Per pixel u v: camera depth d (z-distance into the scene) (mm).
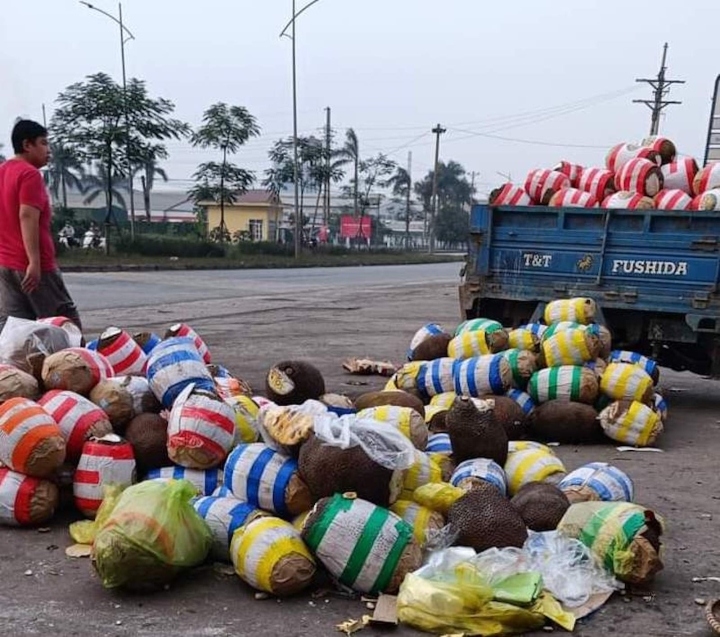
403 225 110312
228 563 4043
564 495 4488
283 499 4062
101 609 3574
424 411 5980
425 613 3445
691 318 8086
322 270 38406
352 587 3736
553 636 3465
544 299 8875
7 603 3602
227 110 43938
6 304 6566
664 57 43688
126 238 37969
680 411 8305
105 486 4395
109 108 33531
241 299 19594
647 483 5695
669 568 4211
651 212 8227
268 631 3416
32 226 6328
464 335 7383
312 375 5711
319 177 57375
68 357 4938
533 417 6832
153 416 4859
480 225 9211
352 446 3963
